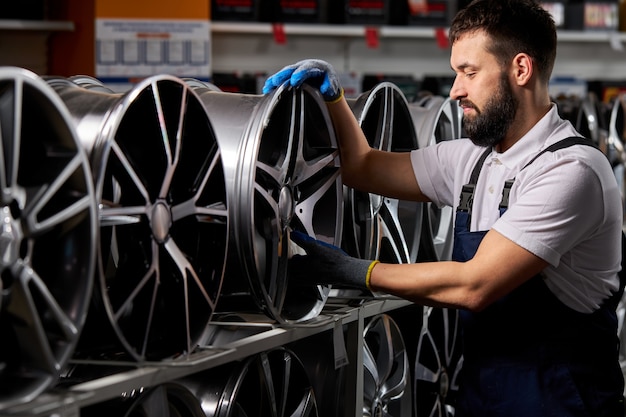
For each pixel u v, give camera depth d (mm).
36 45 6098
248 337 2363
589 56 7938
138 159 2195
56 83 2229
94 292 1890
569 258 2598
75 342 1786
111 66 5738
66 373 2252
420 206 3490
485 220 2738
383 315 3373
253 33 6855
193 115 2264
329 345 2832
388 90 3166
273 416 2588
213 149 2250
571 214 2496
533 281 2615
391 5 6793
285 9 6387
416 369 3621
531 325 2633
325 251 2596
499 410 2662
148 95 2086
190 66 5918
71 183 1816
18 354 1775
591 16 7203
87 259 1802
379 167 2990
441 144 3031
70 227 1818
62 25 5781
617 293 2713
